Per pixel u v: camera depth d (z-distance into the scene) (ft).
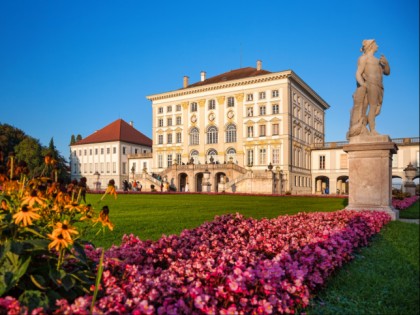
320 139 261.65
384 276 21.29
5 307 9.68
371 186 43.06
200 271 14.08
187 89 227.40
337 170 219.20
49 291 11.28
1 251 11.11
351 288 18.49
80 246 13.47
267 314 12.12
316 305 15.66
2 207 13.37
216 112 219.41
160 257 16.69
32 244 11.35
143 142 299.79
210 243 21.16
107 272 12.76
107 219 14.20
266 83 204.23
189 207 65.21
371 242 30.30
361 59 45.32
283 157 197.47
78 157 298.56
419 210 62.85
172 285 12.66
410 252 28.04
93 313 9.54
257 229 26.45
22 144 206.59
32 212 11.69
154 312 10.89
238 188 176.76
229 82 213.05
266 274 13.41
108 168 281.74
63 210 14.46
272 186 169.68
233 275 12.78
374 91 44.27
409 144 199.93
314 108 249.34
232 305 11.32
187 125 229.45
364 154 43.50
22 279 11.66
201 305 10.87
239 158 210.18
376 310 16.12
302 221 30.81
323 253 18.33
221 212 54.44
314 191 225.15
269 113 202.90
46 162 15.24
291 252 18.67
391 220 41.55
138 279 12.44
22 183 13.87
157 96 239.30
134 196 110.01
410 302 17.54
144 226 37.01
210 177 197.06
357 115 44.83
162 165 239.71
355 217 33.32
